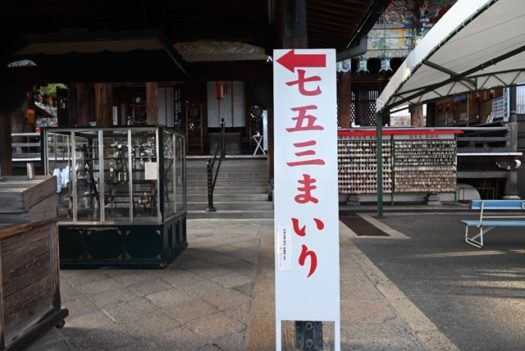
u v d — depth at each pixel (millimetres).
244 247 5809
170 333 2992
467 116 14711
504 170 11969
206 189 9805
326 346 2607
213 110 15641
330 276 2332
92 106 13898
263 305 3496
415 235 6918
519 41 5086
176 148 5492
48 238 3059
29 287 2783
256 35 5918
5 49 5656
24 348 2629
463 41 4969
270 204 8844
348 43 6027
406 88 6969
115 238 4730
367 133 10836
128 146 4797
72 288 4039
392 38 11945
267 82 6672
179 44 7367
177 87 15617
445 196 11328
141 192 4777
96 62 5828
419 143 11047
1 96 5816
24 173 11773
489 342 2867
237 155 13812
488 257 5359
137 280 4293
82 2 5453
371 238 6645
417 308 3498
